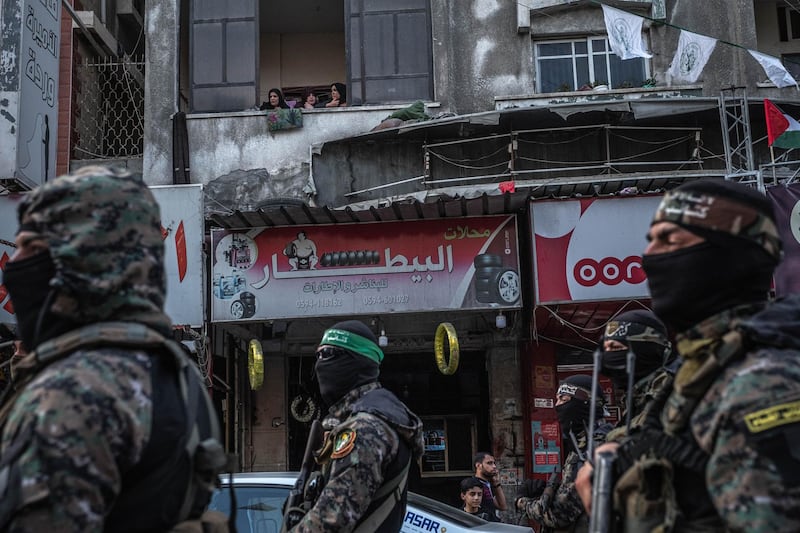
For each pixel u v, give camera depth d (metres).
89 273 1.70
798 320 1.70
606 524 1.88
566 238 9.66
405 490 3.38
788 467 1.53
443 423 11.82
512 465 11.28
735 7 11.96
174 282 9.62
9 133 9.55
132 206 1.78
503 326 9.90
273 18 14.93
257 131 11.73
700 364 1.76
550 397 11.24
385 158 11.48
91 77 13.65
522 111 10.47
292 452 11.73
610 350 3.57
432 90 11.93
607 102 10.26
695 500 1.75
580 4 12.17
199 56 12.12
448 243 9.96
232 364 11.51
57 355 1.67
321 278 9.96
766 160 11.18
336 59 15.43
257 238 10.04
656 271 1.90
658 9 12.08
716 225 1.82
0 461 1.53
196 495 1.79
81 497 1.50
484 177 10.86
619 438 2.20
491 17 12.23
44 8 10.45
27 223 1.77
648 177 9.62
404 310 9.86
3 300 8.67
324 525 2.98
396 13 12.10
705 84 11.90
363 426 3.15
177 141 11.57
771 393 1.59
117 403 1.59
